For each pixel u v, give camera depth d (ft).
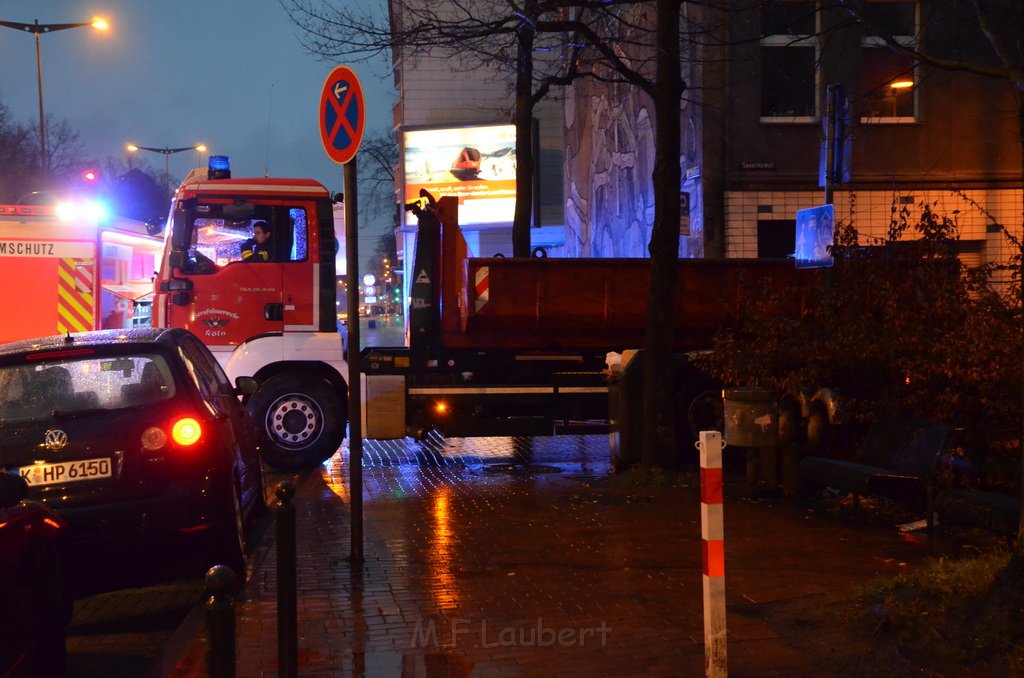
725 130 61.77
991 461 26.91
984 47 60.64
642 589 20.92
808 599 19.34
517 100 51.42
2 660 14.08
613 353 35.50
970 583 17.56
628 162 82.48
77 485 20.34
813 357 32.35
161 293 38.58
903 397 30.86
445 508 29.86
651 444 34.06
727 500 30.30
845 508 28.50
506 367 40.32
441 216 39.83
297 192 39.06
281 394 38.24
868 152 61.77
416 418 39.14
